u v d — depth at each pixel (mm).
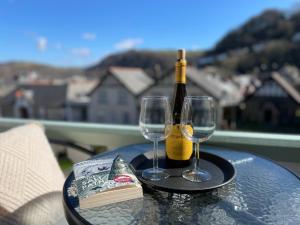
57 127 1473
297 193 728
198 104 825
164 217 603
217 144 1240
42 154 1010
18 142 954
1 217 755
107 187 650
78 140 1457
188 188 712
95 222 575
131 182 679
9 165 851
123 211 621
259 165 944
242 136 1198
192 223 582
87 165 784
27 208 820
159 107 857
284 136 1190
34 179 887
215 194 718
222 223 583
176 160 887
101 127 1394
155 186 729
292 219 600
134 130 1337
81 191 642
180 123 849
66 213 631
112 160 823
